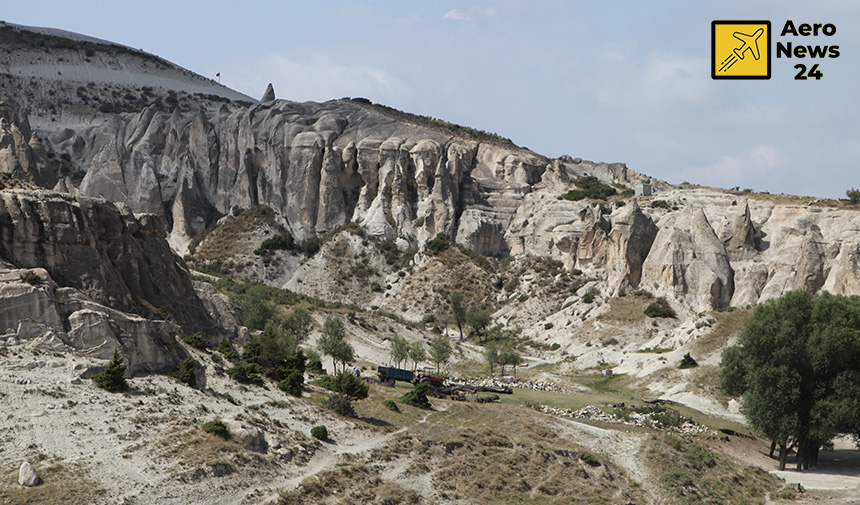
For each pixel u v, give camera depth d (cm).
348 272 16038
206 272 14912
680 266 13288
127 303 5253
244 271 15862
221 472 3850
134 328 4722
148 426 4019
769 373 6619
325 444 4816
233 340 7056
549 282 15150
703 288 13038
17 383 3909
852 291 11894
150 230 6075
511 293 15275
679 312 12775
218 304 7506
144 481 3528
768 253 14188
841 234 14038
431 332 12875
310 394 5819
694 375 9162
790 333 6775
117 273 5300
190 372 4819
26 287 4331
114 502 3300
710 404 8544
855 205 14900
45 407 3803
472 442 5600
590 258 15350
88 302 4612
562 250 16262
